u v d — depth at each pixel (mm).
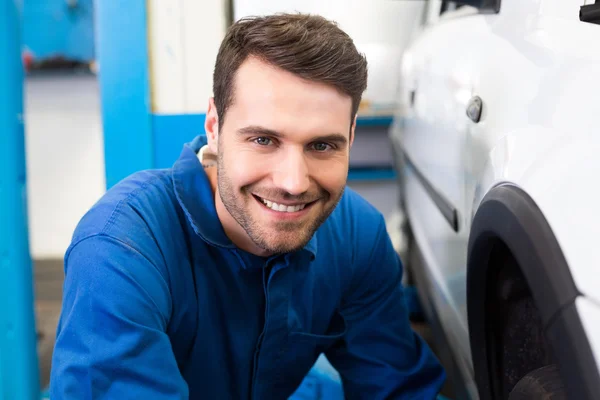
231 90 906
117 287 882
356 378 1253
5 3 1510
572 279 647
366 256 1228
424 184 1617
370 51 2160
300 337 1130
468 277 1019
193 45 1767
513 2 1114
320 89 870
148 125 1779
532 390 762
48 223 3545
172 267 992
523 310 939
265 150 898
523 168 814
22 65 1578
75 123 3477
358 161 2510
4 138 1554
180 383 928
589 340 607
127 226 945
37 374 1691
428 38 1686
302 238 954
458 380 1320
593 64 809
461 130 1170
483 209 895
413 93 1740
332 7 2053
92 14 3297
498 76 1026
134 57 1748
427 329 2266
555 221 695
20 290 1617
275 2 1855
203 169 1052
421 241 1751
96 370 868
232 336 1071
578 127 761
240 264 1044
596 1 895
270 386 1165
